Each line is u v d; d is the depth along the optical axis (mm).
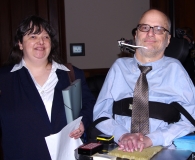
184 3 3834
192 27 3832
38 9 3537
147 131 1493
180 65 1598
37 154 1649
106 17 3762
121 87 1661
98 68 3791
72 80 1826
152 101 1532
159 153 1279
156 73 1582
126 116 1598
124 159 1233
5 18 3498
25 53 1740
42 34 1729
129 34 3787
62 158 1578
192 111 1512
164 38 1577
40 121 1670
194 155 1281
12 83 1723
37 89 1715
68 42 3744
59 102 1721
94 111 1712
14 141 1674
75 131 1643
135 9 3777
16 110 1674
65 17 3707
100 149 1311
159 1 3723
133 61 1672
